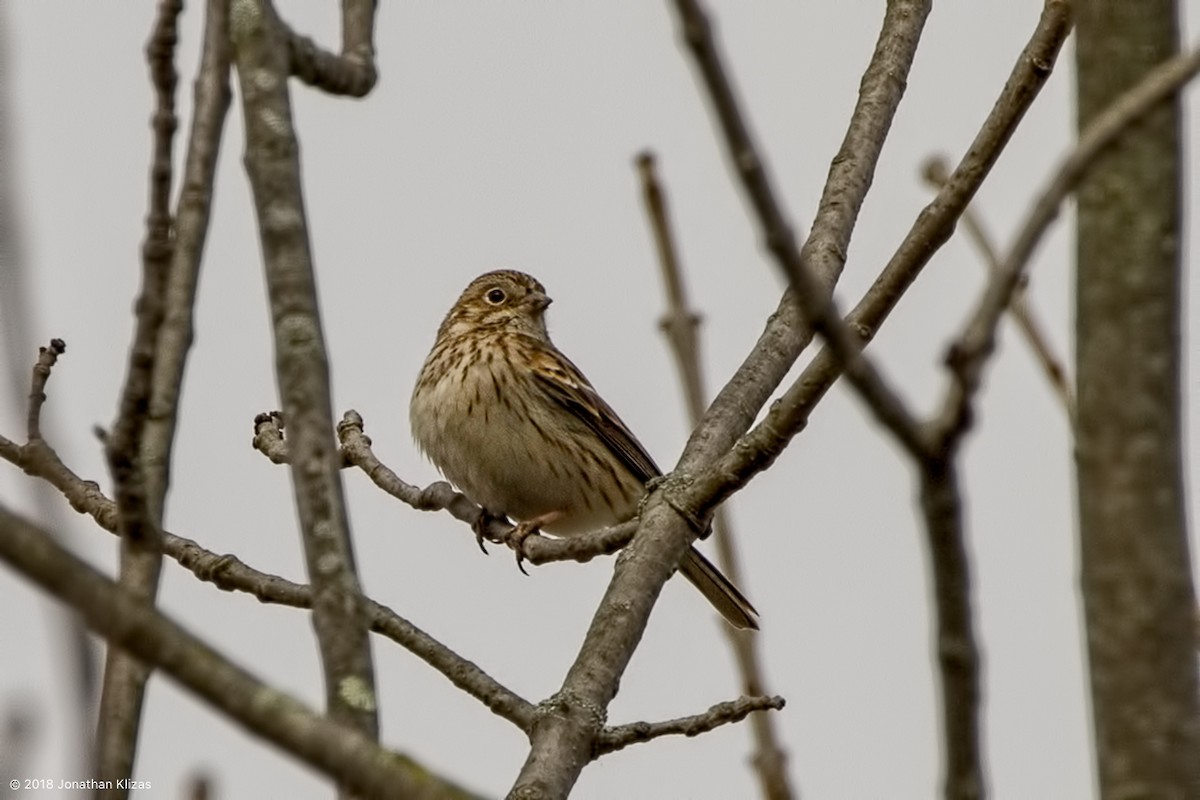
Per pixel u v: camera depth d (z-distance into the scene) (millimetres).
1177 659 7020
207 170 9484
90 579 6969
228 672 7094
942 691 7113
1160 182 7348
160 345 9266
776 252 7285
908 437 7051
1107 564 7109
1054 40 11477
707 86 7289
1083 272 7375
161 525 9242
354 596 8391
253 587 13094
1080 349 7336
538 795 10664
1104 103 7719
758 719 13359
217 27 9430
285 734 7066
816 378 11750
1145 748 6953
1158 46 7695
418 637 12328
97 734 8609
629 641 11742
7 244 8664
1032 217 6992
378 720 8156
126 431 8977
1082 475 7238
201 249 9516
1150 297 7254
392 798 7039
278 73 9469
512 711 11969
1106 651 7070
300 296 8922
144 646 7008
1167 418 7191
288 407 8727
